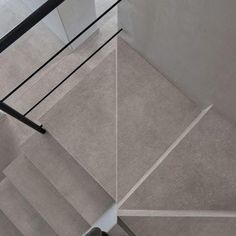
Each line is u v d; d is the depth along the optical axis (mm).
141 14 1807
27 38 3174
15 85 3066
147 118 2109
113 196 2035
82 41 2994
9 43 1182
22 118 1854
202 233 1701
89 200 2229
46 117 2207
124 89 2172
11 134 2975
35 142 2328
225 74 1557
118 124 2119
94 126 2160
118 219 1805
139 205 1901
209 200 1857
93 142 2137
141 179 2000
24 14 3242
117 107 2146
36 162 2307
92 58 2898
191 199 1875
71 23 2699
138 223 1794
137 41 2098
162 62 2039
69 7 2498
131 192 1940
